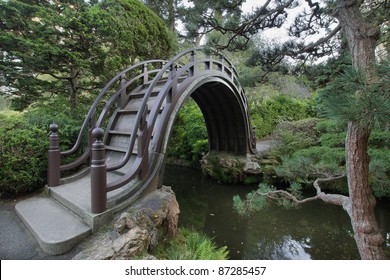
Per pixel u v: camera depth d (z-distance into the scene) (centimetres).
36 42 409
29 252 206
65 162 380
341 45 303
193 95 687
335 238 413
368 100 112
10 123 342
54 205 282
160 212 259
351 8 191
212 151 821
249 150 747
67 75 509
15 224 255
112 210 242
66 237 209
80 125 418
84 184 332
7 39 388
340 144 621
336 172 336
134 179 302
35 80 451
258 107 1141
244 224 467
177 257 228
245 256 362
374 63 124
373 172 338
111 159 384
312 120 866
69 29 452
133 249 194
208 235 421
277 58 325
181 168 923
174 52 745
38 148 333
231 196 625
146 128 308
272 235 426
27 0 444
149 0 1100
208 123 794
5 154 304
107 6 530
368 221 195
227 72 620
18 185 315
